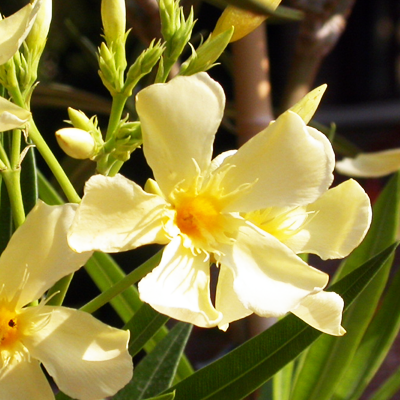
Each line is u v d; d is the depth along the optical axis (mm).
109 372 250
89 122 268
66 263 255
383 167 350
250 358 286
